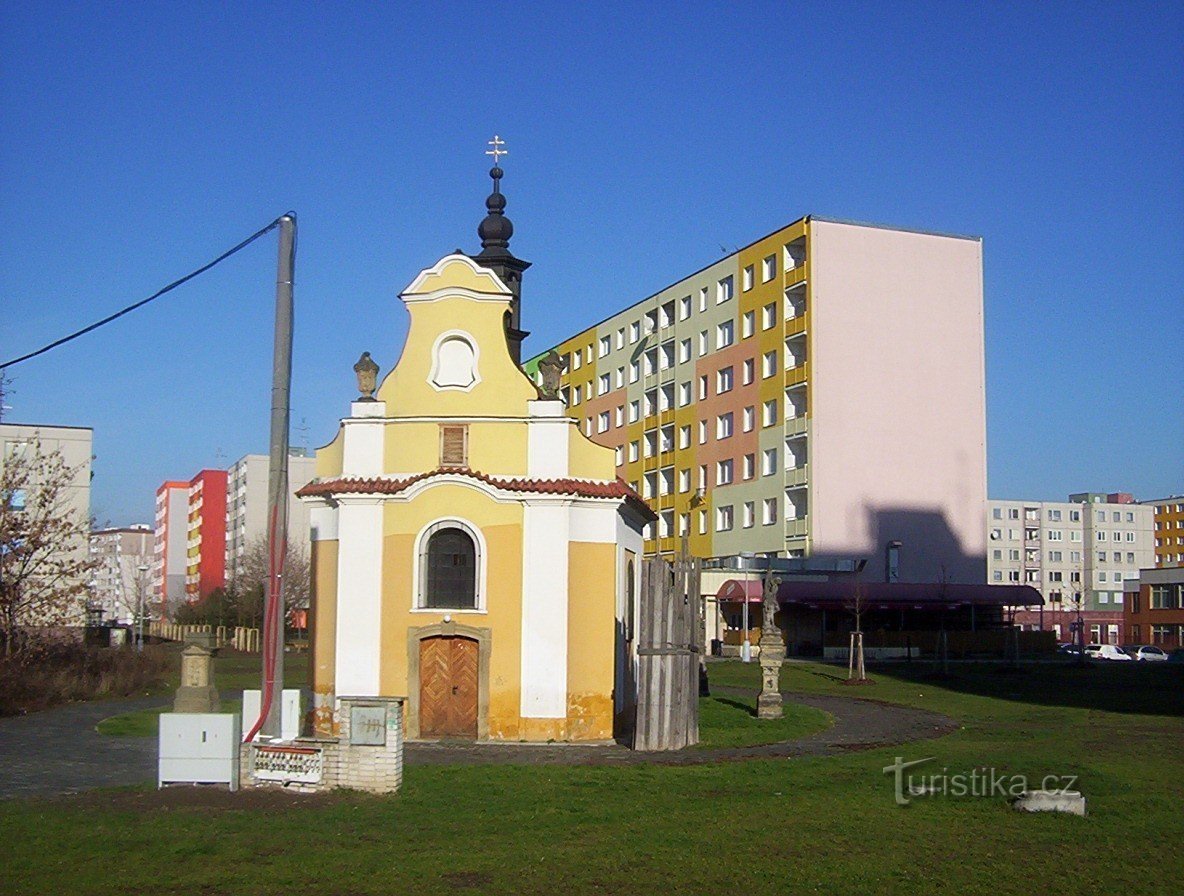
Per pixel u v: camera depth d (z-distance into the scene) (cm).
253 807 1697
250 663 6203
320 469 2906
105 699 3744
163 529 17175
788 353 7569
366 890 1249
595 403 10119
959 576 7425
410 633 2697
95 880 1284
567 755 2420
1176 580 10088
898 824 1616
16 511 4303
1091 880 1316
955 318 7575
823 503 7225
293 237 1981
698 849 1449
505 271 3300
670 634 2542
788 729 2903
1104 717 3394
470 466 2780
